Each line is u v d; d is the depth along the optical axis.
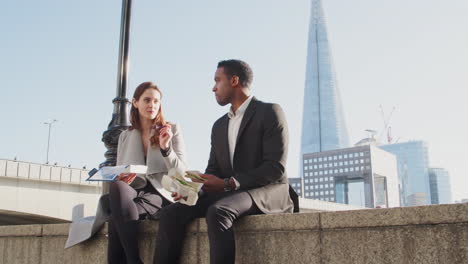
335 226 3.35
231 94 4.43
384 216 3.13
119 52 7.81
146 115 4.91
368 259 3.17
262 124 4.13
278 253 3.64
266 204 3.97
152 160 4.80
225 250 3.62
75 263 5.19
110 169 4.42
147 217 4.66
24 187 37.19
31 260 5.73
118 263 4.62
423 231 2.96
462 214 2.81
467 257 2.77
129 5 8.00
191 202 3.87
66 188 39.56
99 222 4.86
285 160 4.05
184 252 4.19
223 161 4.40
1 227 6.25
